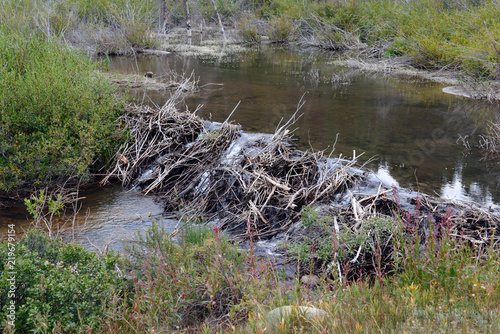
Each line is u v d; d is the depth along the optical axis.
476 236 5.31
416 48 18.33
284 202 6.37
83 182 7.87
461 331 2.91
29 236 4.18
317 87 14.36
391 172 7.45
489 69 14.62
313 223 5.66
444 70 17.39
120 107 9.26
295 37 27.94
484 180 7.18
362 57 21.42
